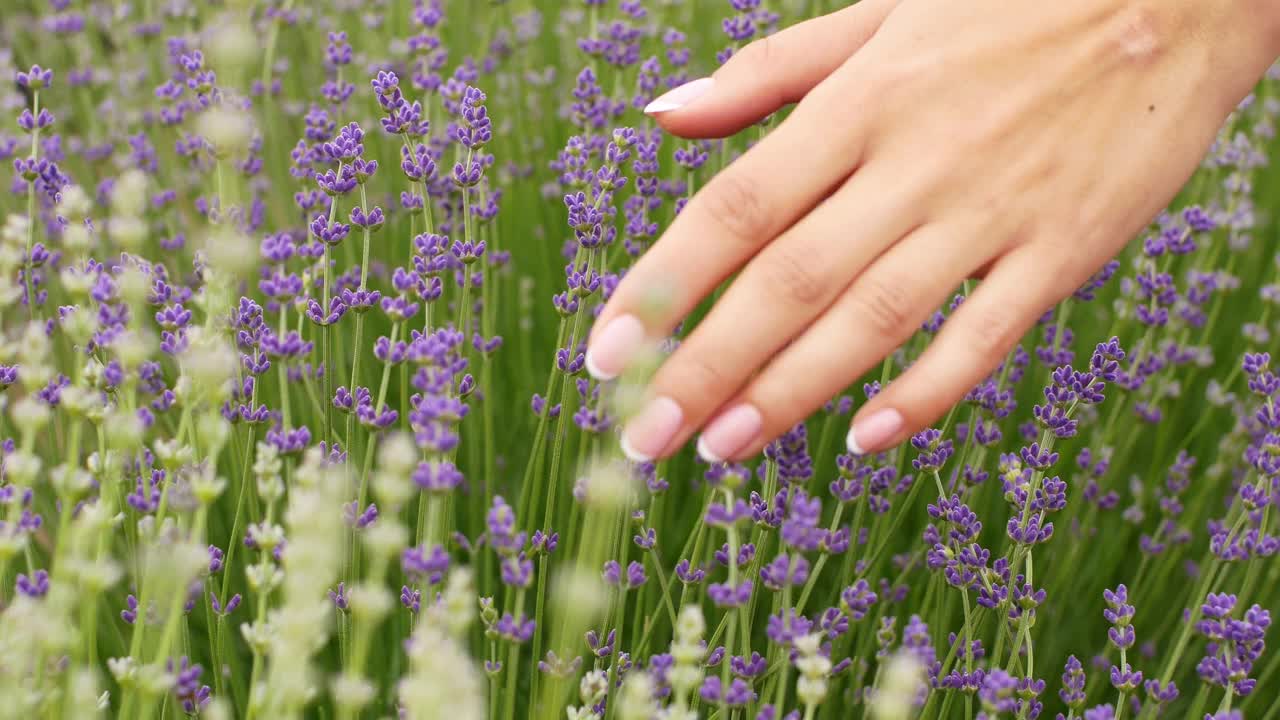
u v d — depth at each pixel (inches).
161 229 30.5
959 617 27.0
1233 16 23.7
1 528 21.0
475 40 36.5
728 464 23.3
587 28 33.8
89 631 21.7
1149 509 29.3
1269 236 33.3
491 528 21.5
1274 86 33.4
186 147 29.5
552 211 31.0
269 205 31.7
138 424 20.7
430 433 21.2
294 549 19.6
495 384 29.0
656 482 24.1
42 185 26.4
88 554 22.6
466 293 25.4
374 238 30.6
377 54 32.8
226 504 27.1
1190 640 27.0
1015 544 24.3
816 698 20.8
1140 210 23.6
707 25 36.8
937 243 23.0
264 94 31.1
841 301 22.9
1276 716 26.9
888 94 23.3
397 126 24.7
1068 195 23.2
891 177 23.1
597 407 23.5
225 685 24.9
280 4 32.5
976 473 25.5
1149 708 23.7
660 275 22.9
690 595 24.1
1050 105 23.3
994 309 23.1
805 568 21.7
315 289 27.6
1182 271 31.4
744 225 23.0
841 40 24.7
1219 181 32.0
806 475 23.4
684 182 29.8
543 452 25.5
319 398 27.2
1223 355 31.6
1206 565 26.5
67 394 20.8
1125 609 23.2
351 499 24.5
